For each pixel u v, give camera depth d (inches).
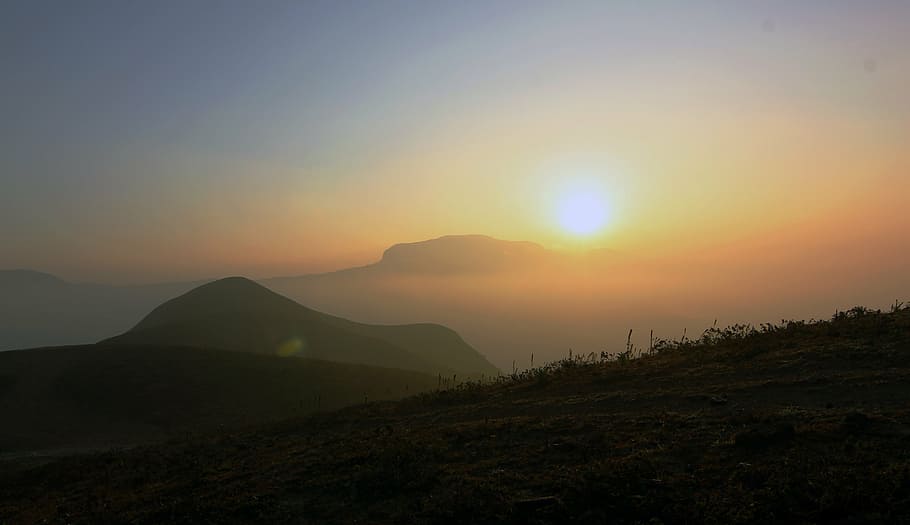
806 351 586.6
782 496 303.9
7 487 740.7
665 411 483.8
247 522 385.1
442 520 341.7
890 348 542.0
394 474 422.9
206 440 805.9
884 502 282.4
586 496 337.4
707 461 363.6
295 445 622.5
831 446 352.2
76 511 511.5
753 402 470.0
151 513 431.8
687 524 299.3
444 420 611.5
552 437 461.7
